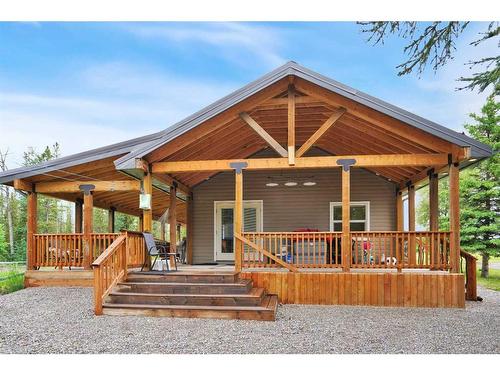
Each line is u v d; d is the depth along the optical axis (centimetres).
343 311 775
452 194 840
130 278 827
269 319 694
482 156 802
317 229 1285
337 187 1297
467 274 930
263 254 891
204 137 960
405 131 849
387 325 661
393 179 1255
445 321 691
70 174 1057
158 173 980
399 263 854
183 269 978
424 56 857
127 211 1752
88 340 573
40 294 949
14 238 3167
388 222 1273
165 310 720
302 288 857
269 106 913
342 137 1123
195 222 1338
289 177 1316
